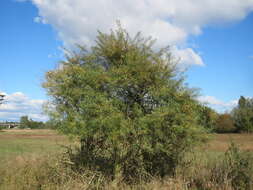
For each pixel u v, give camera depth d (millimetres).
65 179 8695
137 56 8773
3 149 23531
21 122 92125
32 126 91438
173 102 8297
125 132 7770
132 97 8883
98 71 8648
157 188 8273
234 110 61125
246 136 48500
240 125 58344
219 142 30812
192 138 8750
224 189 8297
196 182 9164
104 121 7605
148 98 8766
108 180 8766
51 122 8789
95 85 8375
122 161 8938
